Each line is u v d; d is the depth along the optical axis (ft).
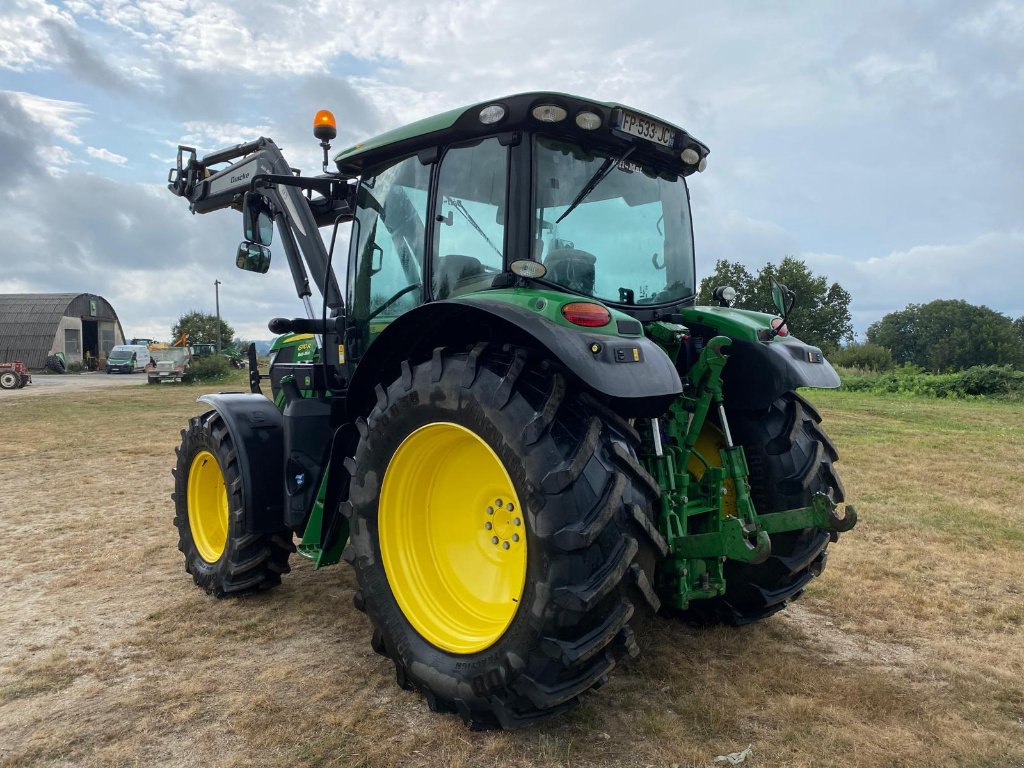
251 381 16.33
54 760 8.13
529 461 7.80
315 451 12.58
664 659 10.56
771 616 12.25
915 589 13.46
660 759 8.01
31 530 18.15
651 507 8.23
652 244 11.32
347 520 11.13
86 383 95.91
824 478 11.34
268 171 15.64
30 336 150.20
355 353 12.64
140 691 9.70
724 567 11.02
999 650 10.93
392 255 11.73
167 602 13.19
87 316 166.20
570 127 9.67
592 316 8.17
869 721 8.82
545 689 7.73
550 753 8.09
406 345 10.02
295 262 14.78
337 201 15.61
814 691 9.57
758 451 11.29
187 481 14.58
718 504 10.09
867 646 11.09
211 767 7.94
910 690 9.66
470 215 10.10
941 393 59.67
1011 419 42.27
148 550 16.30
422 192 11.08
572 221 9.99
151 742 8.45
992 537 16.85
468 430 8.54
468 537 9.61
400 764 7.95
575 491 7.67
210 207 18.19
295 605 13.05
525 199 9.39
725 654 10.77
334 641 11.41
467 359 8.64
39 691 9.76
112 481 24.73
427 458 9.54
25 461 28.94
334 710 9.10
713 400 10.66
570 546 7.43
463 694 8.34
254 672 10.28
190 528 14.46
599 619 7.70
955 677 10.02
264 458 13.05
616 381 7.76
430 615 9.30
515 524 8.93
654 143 10.50
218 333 161.48
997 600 12.96
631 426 8.79
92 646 11.19
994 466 26.27
